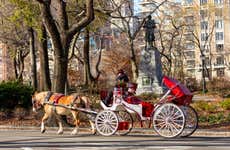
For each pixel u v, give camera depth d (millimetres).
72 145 15219
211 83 66750
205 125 22328
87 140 16734
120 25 59312
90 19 21703
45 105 19453
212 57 105812
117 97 17859
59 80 21969
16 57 63156
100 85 42688
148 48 45875
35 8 24062
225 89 57969
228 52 117000
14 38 48875
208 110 27438
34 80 44469
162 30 69688
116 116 17859
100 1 30031
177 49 79875
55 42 21766
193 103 29984
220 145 14953
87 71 45938
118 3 44344
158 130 17375
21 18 26016
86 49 45906
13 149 14398
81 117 22781
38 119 25344
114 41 74875
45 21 21281
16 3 23422
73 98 18859
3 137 18312
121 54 74500
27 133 20203
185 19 72875
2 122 24656
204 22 84875
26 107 27141
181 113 16953
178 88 17219
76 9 28453
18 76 62125
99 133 18594
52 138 17641
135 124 20750
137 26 56656
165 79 17453
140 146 14781
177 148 14164
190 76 89188
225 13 84188
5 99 26578
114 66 74562
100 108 22062
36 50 48938
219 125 22109
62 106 19016
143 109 17500
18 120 25188
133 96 17844
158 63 45750
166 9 67125
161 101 17422
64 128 21188
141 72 45688
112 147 14578
